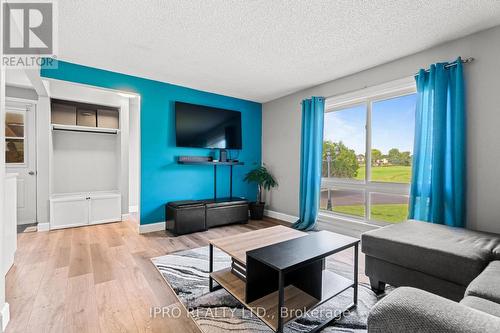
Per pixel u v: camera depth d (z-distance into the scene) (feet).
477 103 7.39
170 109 12.58
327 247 5.32
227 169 14.82
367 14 6.58
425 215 8.14
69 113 12.85
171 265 7.83
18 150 12.59
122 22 7.09
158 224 12.16
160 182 12.31
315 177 12.21
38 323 4.95
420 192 8.41
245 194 15.64
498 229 7.06
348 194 12.07
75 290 6.26
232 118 14.61
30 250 9.05
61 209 12.04
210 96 13.98
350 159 11.96
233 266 6.21
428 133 8.10
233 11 6.55
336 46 8.42
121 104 14.19
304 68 10.39
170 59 9.60
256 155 16.12
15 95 12.29
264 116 16.11
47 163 11.71
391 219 10.45
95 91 13.35
